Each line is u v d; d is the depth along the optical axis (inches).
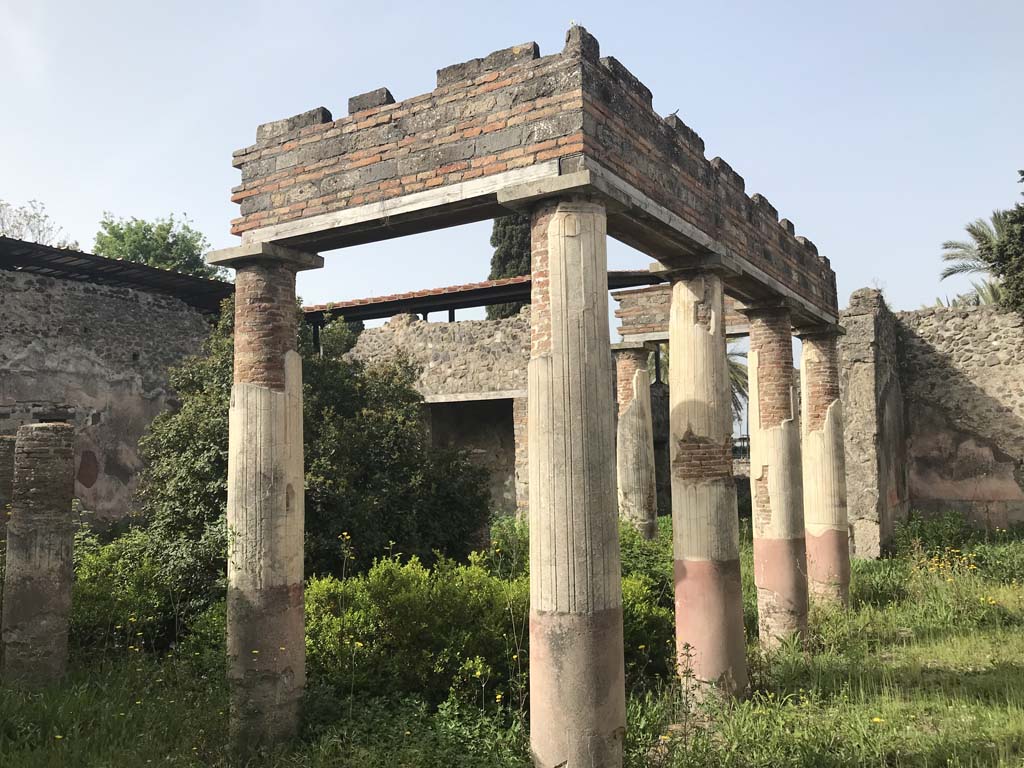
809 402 441.7
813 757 221.8
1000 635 361.7
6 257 498.9
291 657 242.4
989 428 659.4
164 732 243.3
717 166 299.4
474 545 469.1
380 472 433.1
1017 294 530.6
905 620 397.7
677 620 281.1
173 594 363.6
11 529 302.7
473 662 261.4
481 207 228.7
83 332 554.6
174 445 409.7
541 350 205.2
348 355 743.1
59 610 302.0
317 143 256.4
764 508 370.0
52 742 231.6
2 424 487.8
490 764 212.5
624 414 574.9
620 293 572.4
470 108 226.4
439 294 682.2
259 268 256.8
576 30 211.6
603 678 195.3
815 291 412.8
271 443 245.6
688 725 251.3
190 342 625.0
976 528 653.9
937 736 236.5
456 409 747.4
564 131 207.8
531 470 204.2
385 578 305.1
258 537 240.8
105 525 551.5
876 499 598.2
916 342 695.1
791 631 356.2
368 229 247.8
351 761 216.5
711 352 283.6
